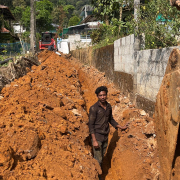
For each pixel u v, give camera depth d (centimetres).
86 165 378
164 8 495
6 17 2806
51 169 315
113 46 854
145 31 530
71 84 879
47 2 4634
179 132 295
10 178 267
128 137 483
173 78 283
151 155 409
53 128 427
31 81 686
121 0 752
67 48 3102
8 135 329
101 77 1030
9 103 455
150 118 479
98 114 432
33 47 1881
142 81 545
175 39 493
